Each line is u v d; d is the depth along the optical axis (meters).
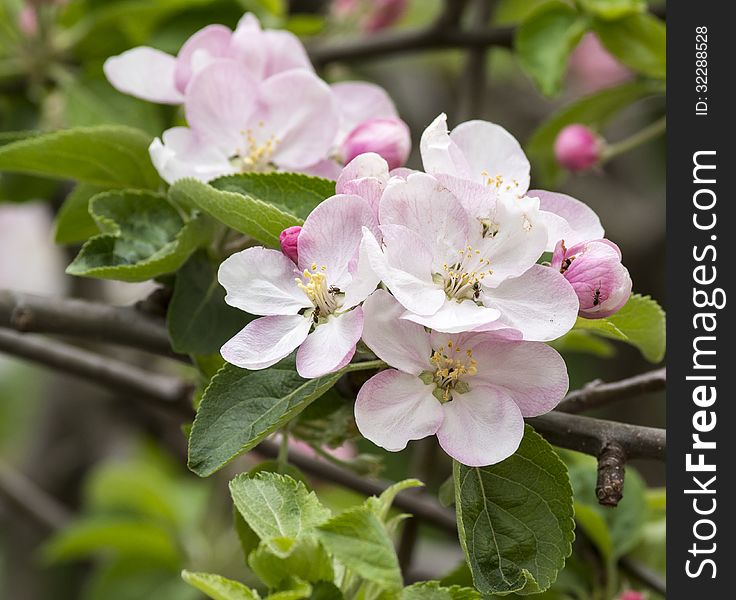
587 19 0.89
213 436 0.71
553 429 0.73
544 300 0.70
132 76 0.79
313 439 0.75
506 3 1.14
